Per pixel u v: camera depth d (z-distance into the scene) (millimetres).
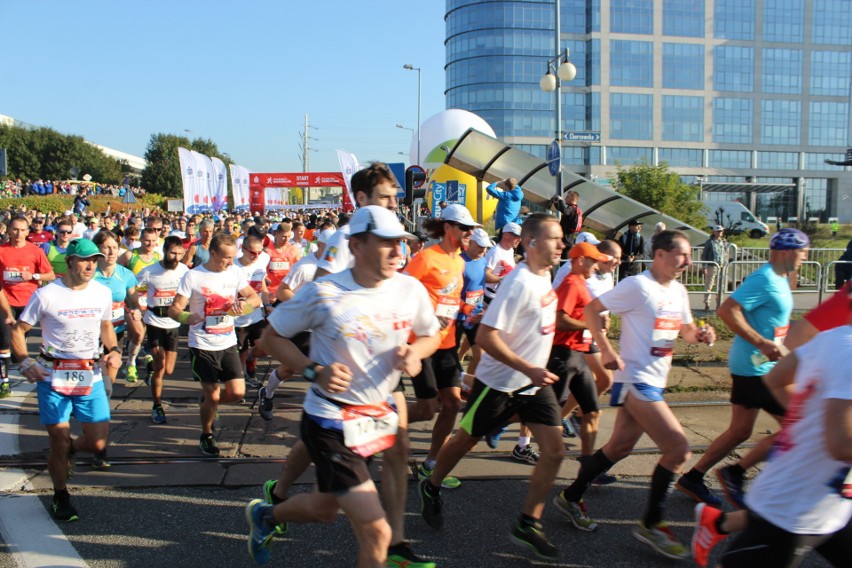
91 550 3680
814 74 68500
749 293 4078
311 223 14914
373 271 2807
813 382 2410
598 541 3877
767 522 2508
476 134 14680
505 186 11461
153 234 7980
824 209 70312
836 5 68188
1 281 7656
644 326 3770
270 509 3375
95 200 47719
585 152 64812
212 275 5117
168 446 5359
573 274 4602
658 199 23078
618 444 3908
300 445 3688
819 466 2398
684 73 65812
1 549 3672
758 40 67000
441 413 4676
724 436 4301
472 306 6062
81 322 4031
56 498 4016
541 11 63750
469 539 3881
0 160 15859
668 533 3721
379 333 2846
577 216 12289
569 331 4574
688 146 66438
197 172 28453
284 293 6086
